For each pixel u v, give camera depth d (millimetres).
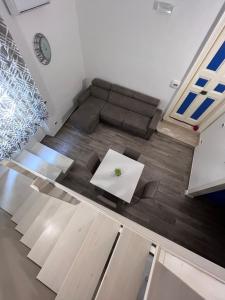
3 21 1884
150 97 3693
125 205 2994
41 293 1277
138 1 2520
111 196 3061
